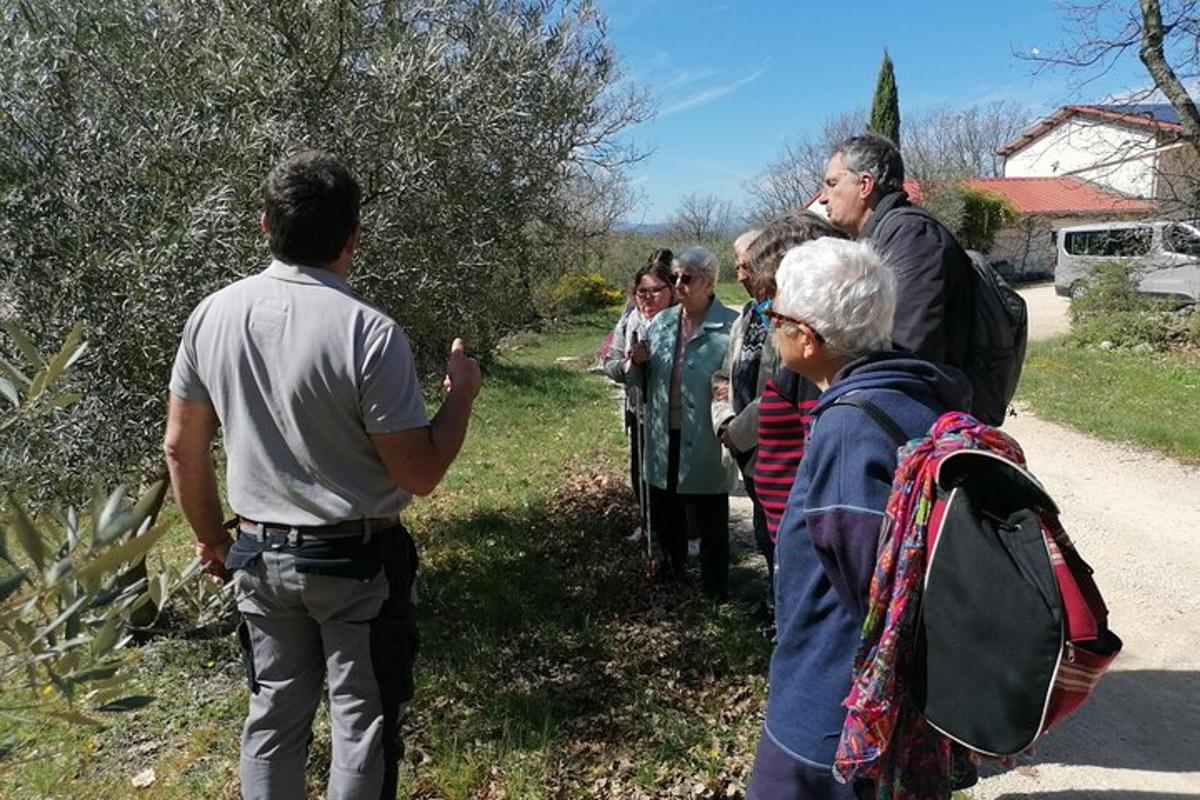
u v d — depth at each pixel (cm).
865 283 190
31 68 329
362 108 352
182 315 320
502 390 1208
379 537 224
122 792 297
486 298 449
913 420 179
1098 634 163
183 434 229
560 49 400
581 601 459
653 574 471
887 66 3638
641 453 498
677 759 314
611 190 805
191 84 343
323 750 316
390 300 383
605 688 366
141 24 353
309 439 212
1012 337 286
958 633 162
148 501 138
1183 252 1602
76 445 321
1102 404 1088
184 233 308
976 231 3047
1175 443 862
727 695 361
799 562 191
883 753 171
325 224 217
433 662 389
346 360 209
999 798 302
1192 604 480
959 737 163
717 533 441
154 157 329
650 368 444
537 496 678
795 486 193
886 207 276
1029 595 158
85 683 146
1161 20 1070
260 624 228
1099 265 1662
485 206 399
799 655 193
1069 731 345
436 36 358
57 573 126
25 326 325
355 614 221
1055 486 741
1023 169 3750
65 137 332
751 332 355
